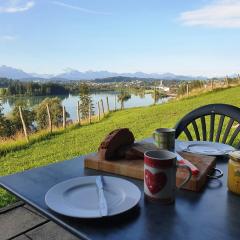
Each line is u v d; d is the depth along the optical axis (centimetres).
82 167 163
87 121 1380
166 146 160
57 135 948
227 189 133
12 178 148
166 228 101
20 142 808
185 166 129
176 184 131
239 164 125
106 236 97
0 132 1667
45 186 138
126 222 105
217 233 98
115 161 157
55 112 1681
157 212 111
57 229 271
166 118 1185
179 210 113
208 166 149
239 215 110
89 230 100
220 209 114
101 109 1827
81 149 699
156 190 116
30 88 5091
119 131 164
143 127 998
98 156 163
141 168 146
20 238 257
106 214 105
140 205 117
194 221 105
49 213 111
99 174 153
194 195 126
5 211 301
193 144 205
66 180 140
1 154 685
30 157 643
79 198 121
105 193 125
